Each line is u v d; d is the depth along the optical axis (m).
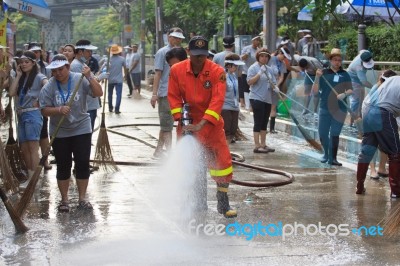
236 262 7.13
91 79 9.20
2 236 8.09
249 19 25.19
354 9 17.62
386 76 10.68
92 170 11.93
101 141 11.95
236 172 12.16
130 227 8.45
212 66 8.59
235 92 13.88
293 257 7.30
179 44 13.03
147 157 13.54
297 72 16.92
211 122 8.48
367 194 10.39
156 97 13.16
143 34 43.44
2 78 10.68
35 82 11.13
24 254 7.39
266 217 8.96
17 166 11.21
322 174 12.03
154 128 18.69
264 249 7.59
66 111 8.99
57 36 86.06
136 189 10.55
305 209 9.41
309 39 19.91
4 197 8.23
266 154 14.38
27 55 11.05
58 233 8.22
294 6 22.84
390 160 10.09
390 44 15.84
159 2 37.28
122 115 22.58
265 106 14.41
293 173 12.13
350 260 7.22
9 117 11.24
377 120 10.02
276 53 18.00
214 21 34.78
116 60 22.89
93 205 9.57
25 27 82.19
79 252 7.46
